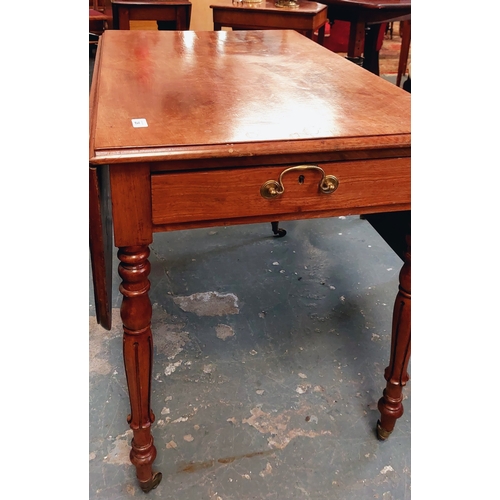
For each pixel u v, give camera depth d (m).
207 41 1.53
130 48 1.40
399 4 2.47
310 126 0.87
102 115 0.89
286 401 1.24
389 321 1.51
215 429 1.16
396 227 1.07
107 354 1.34
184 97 1.00
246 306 1.54
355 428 1.18
